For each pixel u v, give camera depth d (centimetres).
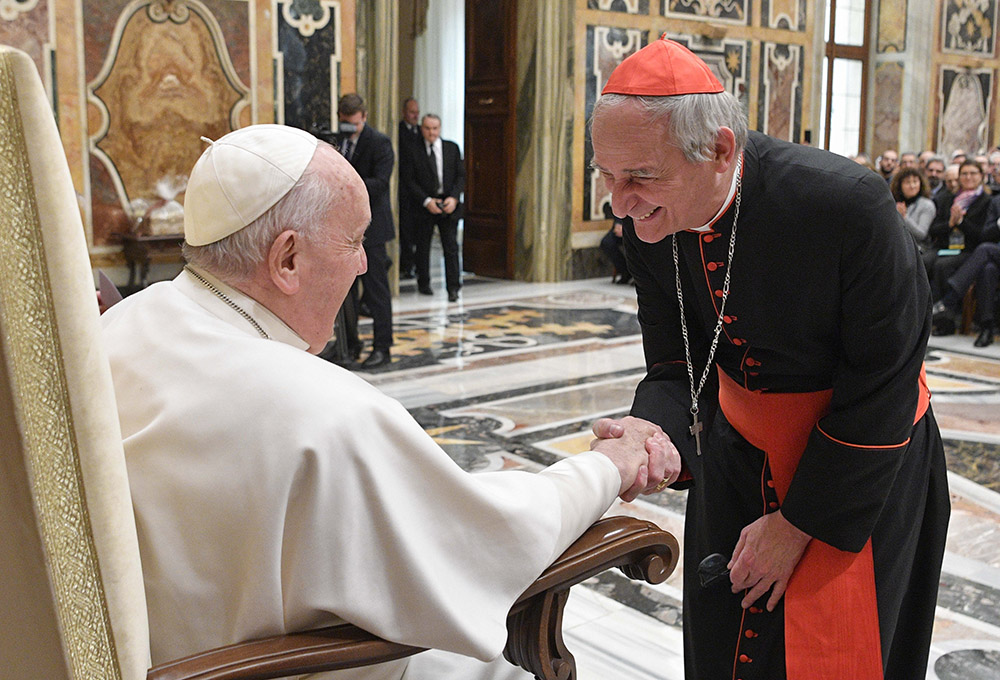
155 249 748
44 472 99
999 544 394
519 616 160
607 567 163
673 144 154
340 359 702
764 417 191
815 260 168
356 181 152
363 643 133
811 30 1335
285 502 131
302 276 149
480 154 1202
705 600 208
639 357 741
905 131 1545
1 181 94
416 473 139
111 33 741
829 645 182
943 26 1544
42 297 98
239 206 145
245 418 135
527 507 147
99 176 747
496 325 873
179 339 145
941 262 836
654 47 157
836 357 182
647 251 195
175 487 136
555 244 1156
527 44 1126
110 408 105
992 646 309
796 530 183
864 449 172
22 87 93
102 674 108
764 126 1309
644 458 182
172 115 775
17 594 105
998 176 1026
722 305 182
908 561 191
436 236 1595
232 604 137
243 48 803
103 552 106
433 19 1513
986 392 643
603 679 284
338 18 852
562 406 598
